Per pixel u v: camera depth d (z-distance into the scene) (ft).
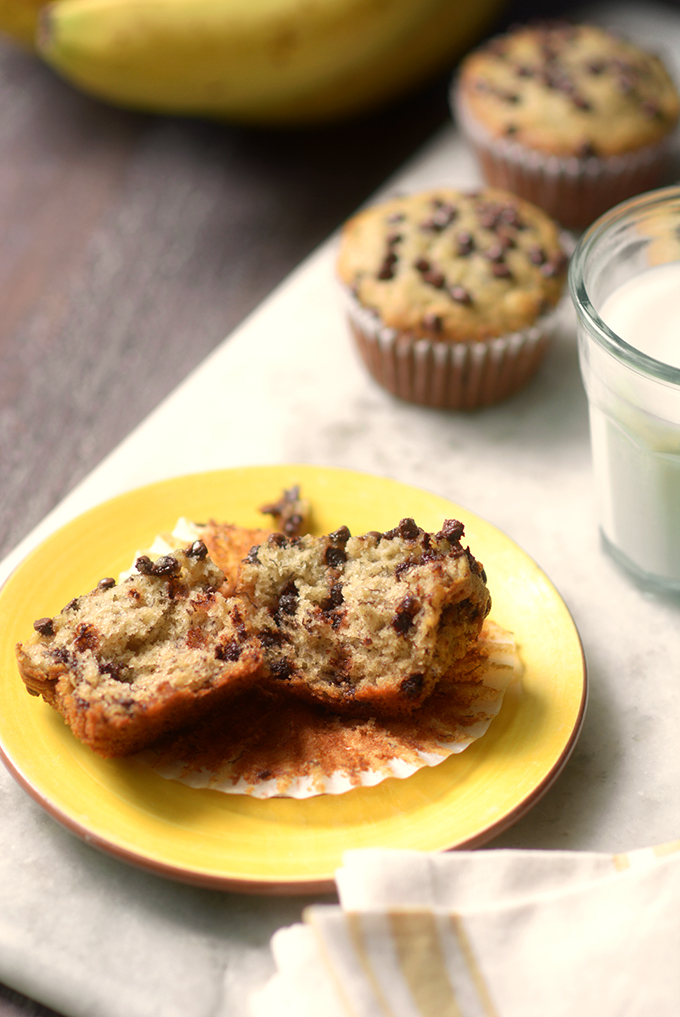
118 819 1.26
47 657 1.30
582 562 1.51
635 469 1.40
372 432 1.63
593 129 1.78
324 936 1.18
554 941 1.20
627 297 1.43
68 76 1.96
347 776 1.29
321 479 1.48
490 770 1.30
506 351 1.60
